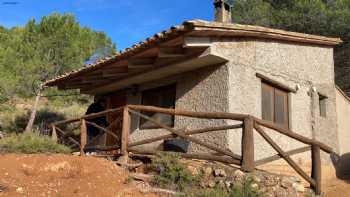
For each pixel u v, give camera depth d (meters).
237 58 8.41
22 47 17.16
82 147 9.31
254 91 8.70
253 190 5.88
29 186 5.82
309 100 10.57
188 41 7.43
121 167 7.36
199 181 6.46
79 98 23.25
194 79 9.01
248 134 6.20
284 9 21.70
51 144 9.20
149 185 6.38
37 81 15.90
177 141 8.63
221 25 7.45
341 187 9.07
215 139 8.11
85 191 5.79
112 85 11.44
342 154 11.71
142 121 10.59
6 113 17.89
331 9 20.27
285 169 8.96
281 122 9.59
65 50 16.86
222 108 8.11
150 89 10.67
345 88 19.03
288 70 9.95
